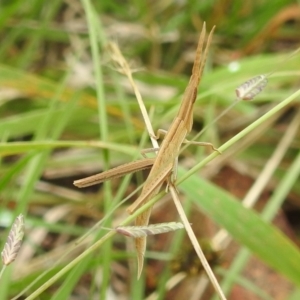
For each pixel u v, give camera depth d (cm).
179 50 41
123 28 41
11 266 22
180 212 14
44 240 32
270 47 41
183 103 15
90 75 37
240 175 32
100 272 29
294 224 32
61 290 20
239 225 21
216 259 26
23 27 39
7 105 37
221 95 32
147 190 14
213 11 40
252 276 27
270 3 39
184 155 33
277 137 34
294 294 22
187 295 27
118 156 33
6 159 36
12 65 38
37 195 32
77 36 40
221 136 34
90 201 32
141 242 14
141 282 25
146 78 34
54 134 27
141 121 34
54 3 39
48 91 32
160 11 43
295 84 35
